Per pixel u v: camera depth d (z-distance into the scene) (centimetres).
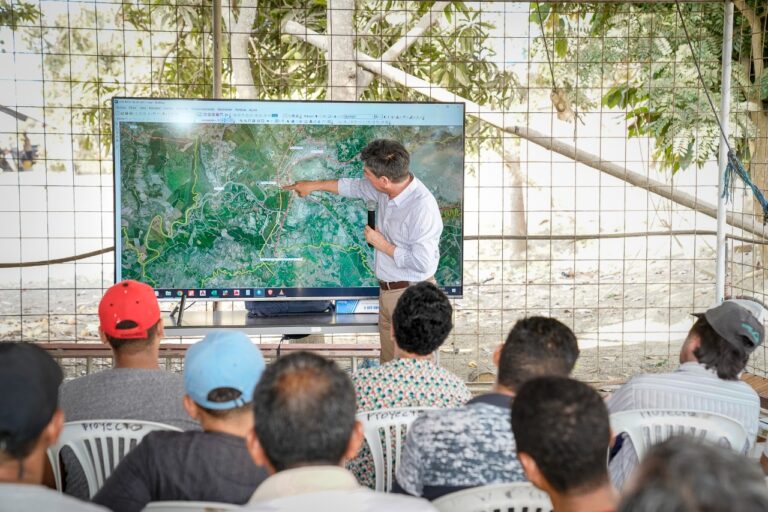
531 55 751
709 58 664
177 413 226
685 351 257
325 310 466
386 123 449
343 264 455
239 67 728
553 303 786
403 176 409
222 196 445
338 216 452
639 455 227
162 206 441
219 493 175
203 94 733
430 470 194
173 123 438
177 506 164
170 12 731
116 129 434
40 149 725
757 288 641
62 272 726
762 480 81
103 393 225
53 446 217
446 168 454
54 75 730
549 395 139
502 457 190
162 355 450
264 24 725
